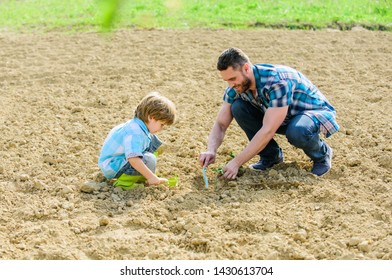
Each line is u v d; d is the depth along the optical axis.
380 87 9.66
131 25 14.20
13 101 9.35
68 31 14.16
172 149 7.57
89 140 7.88
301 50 11.74
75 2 17.94
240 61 6.12
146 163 6.38
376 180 6.57
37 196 6.41
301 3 16.36
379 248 5.30
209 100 9.29
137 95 9.51
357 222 5.75
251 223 5.73
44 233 5.66
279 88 6.18
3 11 17.16
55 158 7.30
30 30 14.48
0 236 5.66
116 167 6.42
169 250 5.36
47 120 8.54
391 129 7.91
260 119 6.76
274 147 6.86
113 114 8.76
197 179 6.77
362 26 13.91
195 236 5.58
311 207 6.03
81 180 6.73
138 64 11.05
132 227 5.81
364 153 7.27
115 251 5.40
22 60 11.64
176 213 6.02
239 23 14.29
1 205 6.21
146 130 6.33
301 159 7.17
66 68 10.98
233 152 7.40
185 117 8.61
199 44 12.42
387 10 15.21
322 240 5.51
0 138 7.92
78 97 9.46
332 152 7.32
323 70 10.45
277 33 13.25
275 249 5.36
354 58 11.23
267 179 6.61
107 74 10.59
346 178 6.62
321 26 13.87
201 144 7.66
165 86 9.89
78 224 5.80
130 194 6.35
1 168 7.00
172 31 13.61
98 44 12.66
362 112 8.55
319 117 6.41
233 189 6.45
